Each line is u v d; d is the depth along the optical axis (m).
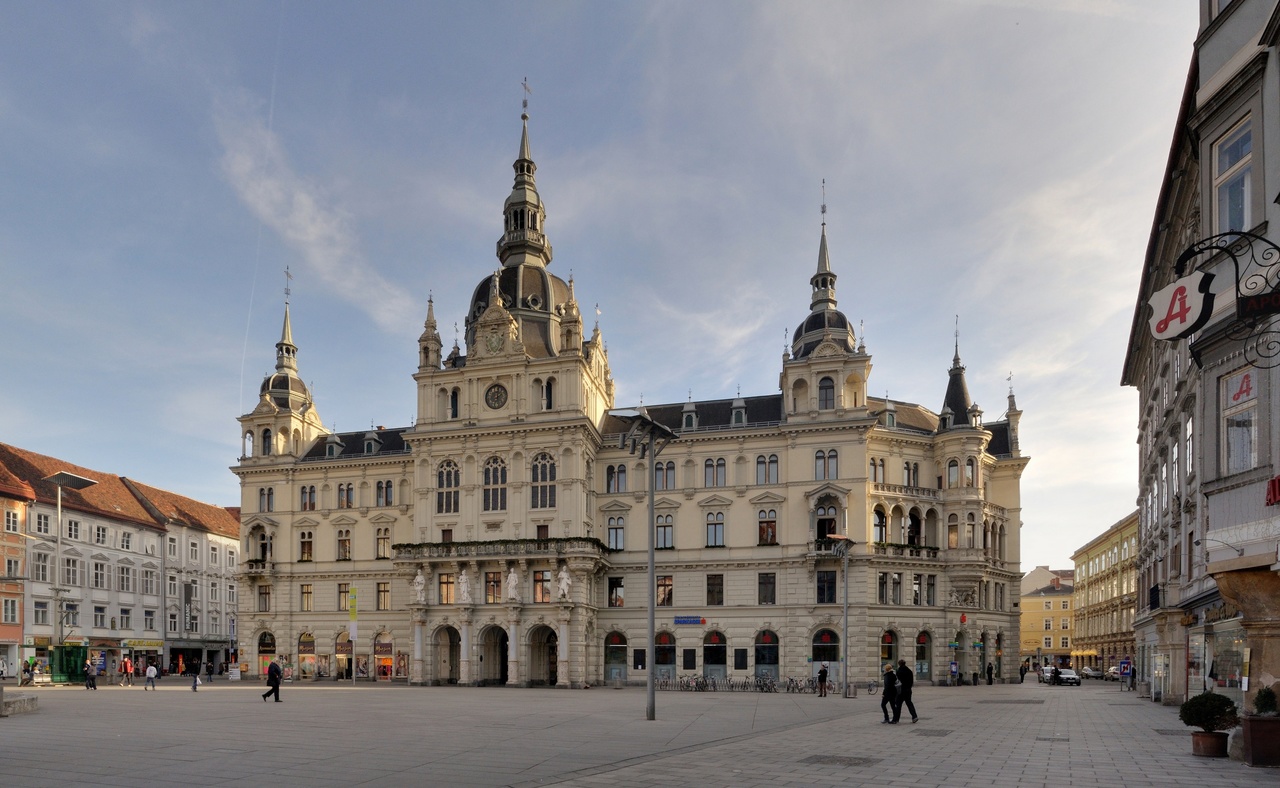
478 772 20.88
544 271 89.06
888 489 78.44
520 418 80.56
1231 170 23.30
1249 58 21.88
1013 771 21.17
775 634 76.31
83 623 91.75
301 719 35.81
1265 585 21.59
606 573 81.06
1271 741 21.53
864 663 73.38
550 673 81.81
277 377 95.88
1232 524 22.62
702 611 78.31
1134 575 102.62
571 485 78.38
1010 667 85.12
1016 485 88.19
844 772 21.06
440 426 83.56
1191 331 20.58
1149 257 44.03
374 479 89.25
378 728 31.94
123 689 64.19
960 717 39.25
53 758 22.67
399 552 80.38
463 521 80.94
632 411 38.34
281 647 88.06
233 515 129.25
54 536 89.00
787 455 78.38
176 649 106.69
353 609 81.88
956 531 79.50
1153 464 54.91
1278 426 20.81
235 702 47.59
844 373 77.75
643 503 81.56
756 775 20.58
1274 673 21.69
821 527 76.94
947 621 78.00
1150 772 20.84
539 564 77.25
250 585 90.31
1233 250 22.83
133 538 100.75
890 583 76.19
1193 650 42.50
